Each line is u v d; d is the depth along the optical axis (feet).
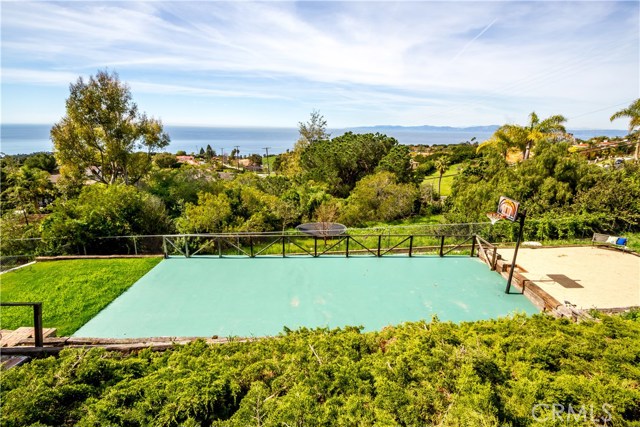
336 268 27.48
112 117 62.18
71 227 35.63
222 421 9.32
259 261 29.12
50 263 29.19
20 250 39.93
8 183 79.41
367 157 89.35
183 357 12.87
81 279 25.68
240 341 15.70
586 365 11.64
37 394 9.60
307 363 12.17
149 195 48.32
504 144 74.23
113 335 18.61
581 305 20.72
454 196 63.93
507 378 10.99
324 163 87.10
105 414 9.18
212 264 28.58
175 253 37.96
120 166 67.26
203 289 24.00
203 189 58.54
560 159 46.93
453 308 21.25
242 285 24.57
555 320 15.49
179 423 9.39
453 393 10.12
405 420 9.20
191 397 9.84
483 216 45.16
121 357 13.96
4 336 16.99
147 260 29.78
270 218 53.06
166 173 67.92
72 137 60.23
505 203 22.06
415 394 10.34
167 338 16.30
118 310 21.22
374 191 67.56
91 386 10.60
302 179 84.33
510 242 36.88
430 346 12.93
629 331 13.98
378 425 8.72
